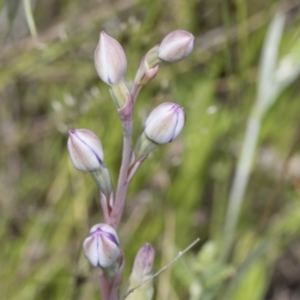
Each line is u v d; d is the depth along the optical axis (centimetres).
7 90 44
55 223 39
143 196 39
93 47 40
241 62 39
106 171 26
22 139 43
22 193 41
